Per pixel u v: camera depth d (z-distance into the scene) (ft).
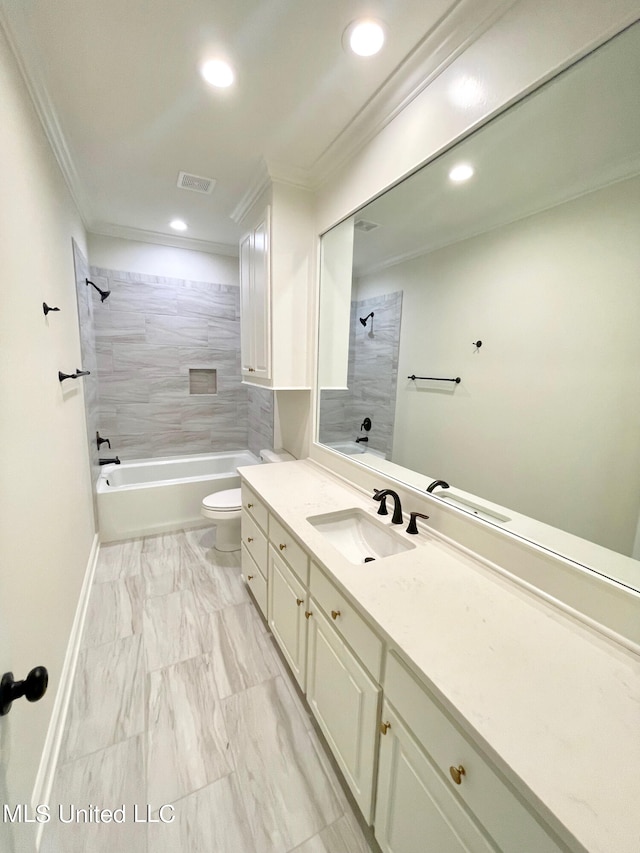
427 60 4.07
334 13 3.63
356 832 3.66
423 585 3.58
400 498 5.31
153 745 4.45
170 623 6.60
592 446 3.22
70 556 5.81
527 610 3.25
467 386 4.55
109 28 3.81
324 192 6.72
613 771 1.97
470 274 4.42
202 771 4.18
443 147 4.12
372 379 6.21
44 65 4.29
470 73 3.73
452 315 4.72
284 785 4.07
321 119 5.25
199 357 12.17
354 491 6.25
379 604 3.27
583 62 2.88
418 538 4.58
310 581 4.48
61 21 3.72
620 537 3.01
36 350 4.28
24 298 3.91
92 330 9.88
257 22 3.74
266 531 6.01
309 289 7.37
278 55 4.16
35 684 2.11
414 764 2.75
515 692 2.43
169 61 4.28
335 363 7.02
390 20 3.67
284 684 5.38
